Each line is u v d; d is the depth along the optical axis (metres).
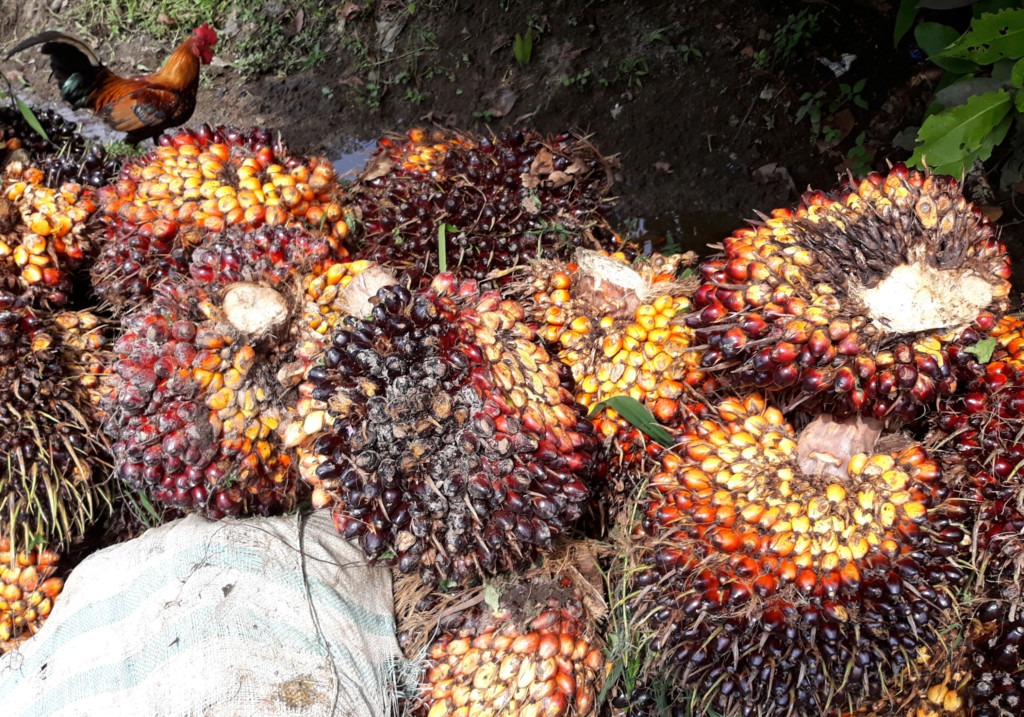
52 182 1.86
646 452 1.67
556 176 2.04
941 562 1.41
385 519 1.40
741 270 1.45
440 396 1.38
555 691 1.49
